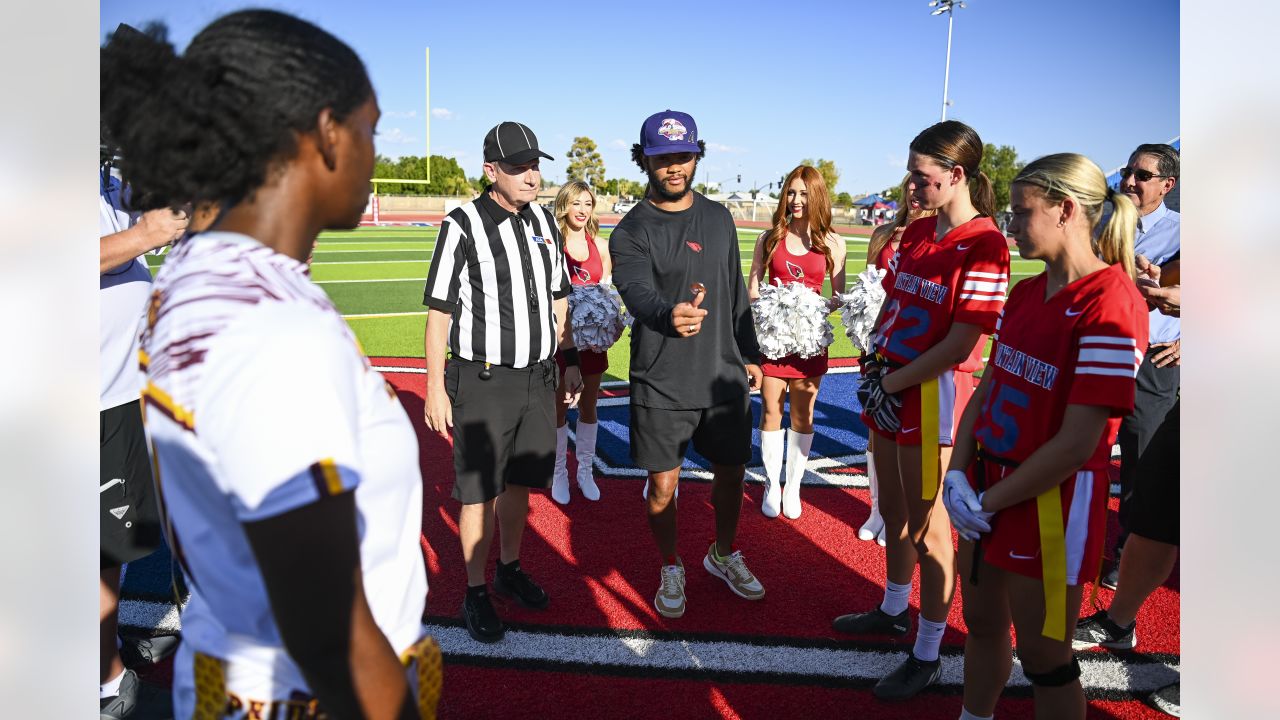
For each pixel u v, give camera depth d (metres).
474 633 2.85
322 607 0.78
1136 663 2.78
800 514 4.13
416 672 1.01
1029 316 1.87
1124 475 3.46
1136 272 2.98
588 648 2.83
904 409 2.50
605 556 3.61
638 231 2.88
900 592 2.89
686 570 3.48
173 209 0.95
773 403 4.00
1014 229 1.84
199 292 0.79
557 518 4.07
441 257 2.79
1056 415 1.78
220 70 0.82
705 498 4.36
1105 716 2.48
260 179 0.86
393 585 0.98
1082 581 1.80
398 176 72.12
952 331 2.33
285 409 0.75
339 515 0.78
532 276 2.88
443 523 3.95
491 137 2.84
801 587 3.33
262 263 0.84
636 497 4.39
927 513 2.47
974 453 2.05
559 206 4.77
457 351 2.86
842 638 2.92
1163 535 2.67
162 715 2.35
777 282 4.22
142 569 3.41
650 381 2.91
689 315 2.45
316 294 0.87
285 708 0.92
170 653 2.76
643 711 2.46
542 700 2.51
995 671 2.11
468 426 2.86
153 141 0.84
